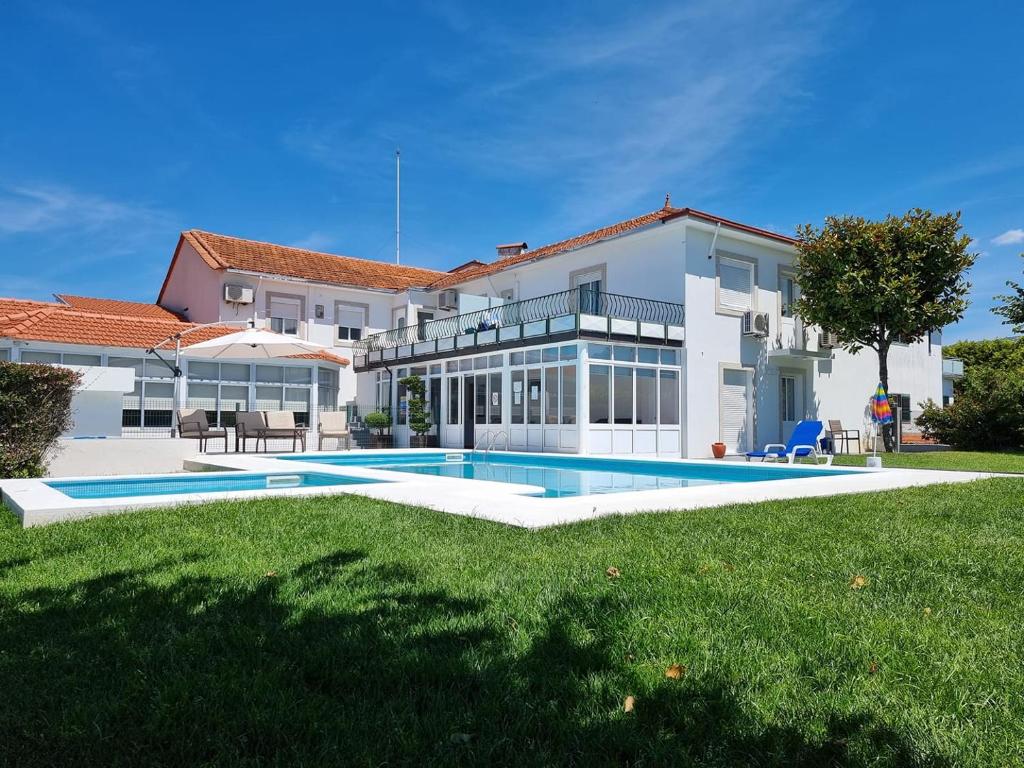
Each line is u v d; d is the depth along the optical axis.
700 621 2.97
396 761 1.92
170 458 13.21
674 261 17.95
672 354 18.11
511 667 2.50
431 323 22.92
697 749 1.98
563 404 16.89
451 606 3.19
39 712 2.18
